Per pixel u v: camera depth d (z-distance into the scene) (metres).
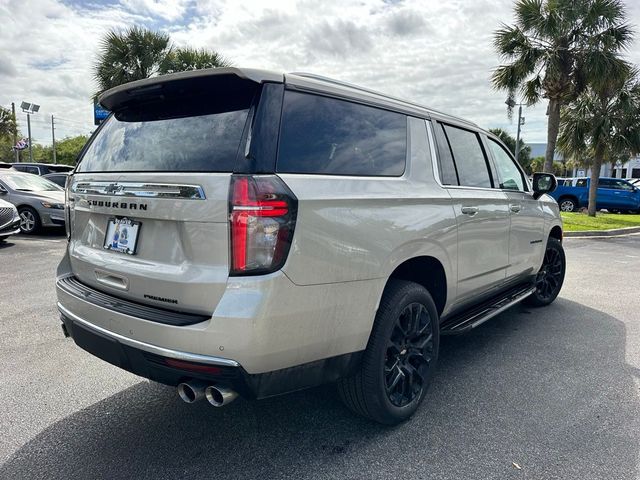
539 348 4.25
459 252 3.37
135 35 16.52
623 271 7.89
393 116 3.06
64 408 3.13
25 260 8.02
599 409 3.13
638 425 2.94
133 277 2.45
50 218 10.83
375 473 2.48
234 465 2.54
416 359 3.06
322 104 2.59
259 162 2.18
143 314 2.32
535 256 4.85
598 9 14.14
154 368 2.30
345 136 2.66
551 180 4.59
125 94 2.75
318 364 2.40
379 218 2.63
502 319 5.12
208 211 2.17
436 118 3.48
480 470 2.49
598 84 14.85
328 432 2.86
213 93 2.47
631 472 2.47
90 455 2.62
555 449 2.68
